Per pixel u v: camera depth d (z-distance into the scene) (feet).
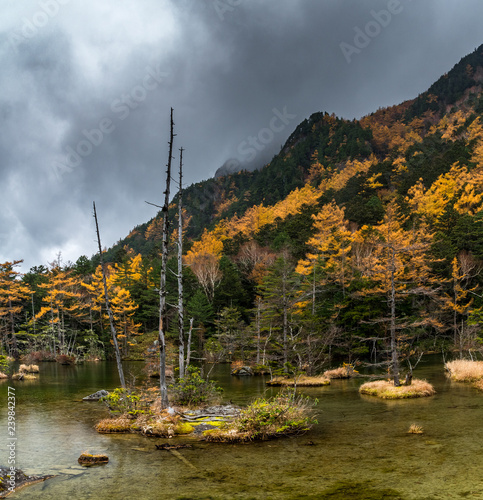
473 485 24.72
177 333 172.14
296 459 32.19
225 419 48.73
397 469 28.53
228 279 196.85
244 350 151.33
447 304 146.82
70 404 64.64
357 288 135.03
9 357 172.96
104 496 24.95
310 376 99.19
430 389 66.80
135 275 221.87
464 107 645.92
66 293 187.42
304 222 252.62
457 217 194.08
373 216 240.12
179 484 26.91
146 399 55.36
